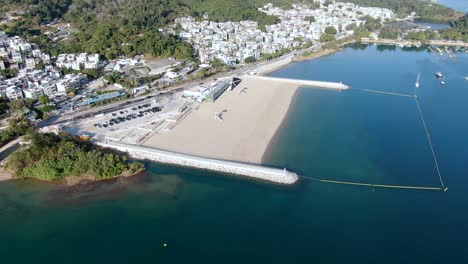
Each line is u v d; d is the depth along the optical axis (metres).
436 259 140.75
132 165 190.12
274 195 174.88
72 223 156.88
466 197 179.25
